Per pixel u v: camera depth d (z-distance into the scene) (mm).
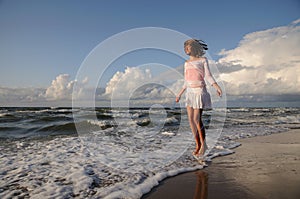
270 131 7770
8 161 3533
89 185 2490
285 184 2523
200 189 2396
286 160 3631
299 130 8289
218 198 2174
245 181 2629
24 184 2539
